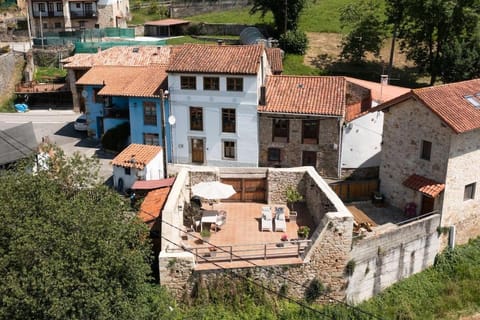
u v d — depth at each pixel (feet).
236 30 248.52
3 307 55.16
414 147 102.32
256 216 96.32
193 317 71.92
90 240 58.75
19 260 56.34
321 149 126.21
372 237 84.23
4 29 254.68
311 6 255.91
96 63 178.40
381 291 89.20
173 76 128.98
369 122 123.44
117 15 265.13
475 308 89.71
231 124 129.39
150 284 74.74
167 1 306.14
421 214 102.17
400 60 207.72
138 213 89.81
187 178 97.81
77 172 77.66
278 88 132.36
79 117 167.63
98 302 56.18
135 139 138.62
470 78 174.60
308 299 79.00
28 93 195.31
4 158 108.27
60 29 256.52
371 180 120.16
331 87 130.41
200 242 85.61
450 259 98.63
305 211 98.32
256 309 76.13
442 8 170.30
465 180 99.35
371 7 216.95
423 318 85.87
